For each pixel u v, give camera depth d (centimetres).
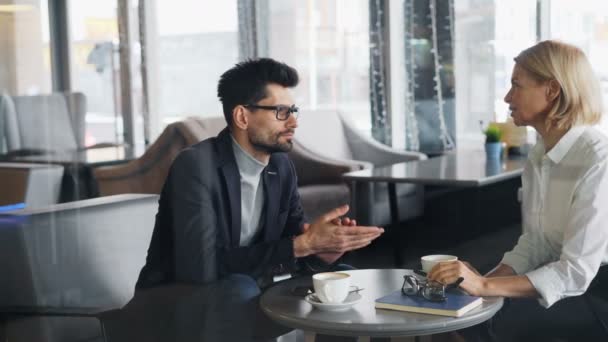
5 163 155
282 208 167
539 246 149
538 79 146
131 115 166
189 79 177
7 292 157
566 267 131
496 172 224
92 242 162
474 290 120
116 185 163
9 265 157
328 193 244
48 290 159
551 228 146
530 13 243
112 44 165
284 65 169
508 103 153
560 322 151
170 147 169
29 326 160
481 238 230
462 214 237
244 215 163
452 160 254
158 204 162
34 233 159
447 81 266
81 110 160
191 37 181
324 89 261
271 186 165
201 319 161
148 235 163
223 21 192
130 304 162
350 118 275
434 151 270
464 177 219
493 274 149
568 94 143
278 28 221
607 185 135
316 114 261
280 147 167
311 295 121
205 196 161
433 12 269
